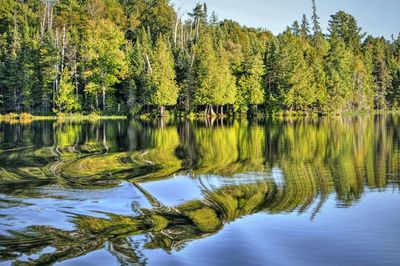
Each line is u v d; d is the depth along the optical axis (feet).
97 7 332.80
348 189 49.11
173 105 273.95
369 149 86.94
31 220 36.45
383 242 31.63
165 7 367.25
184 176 57.62
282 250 30.01
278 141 105.81
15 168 64.69
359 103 341.21
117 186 50.62
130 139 112.06
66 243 30.86
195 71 265.13
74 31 278.05
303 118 248.52
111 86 276.21
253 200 43.93
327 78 298.56
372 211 39.65
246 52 292.81
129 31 352.28
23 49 268.21
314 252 29.76
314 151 84.84
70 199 43.86
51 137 117.29
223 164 68.80
